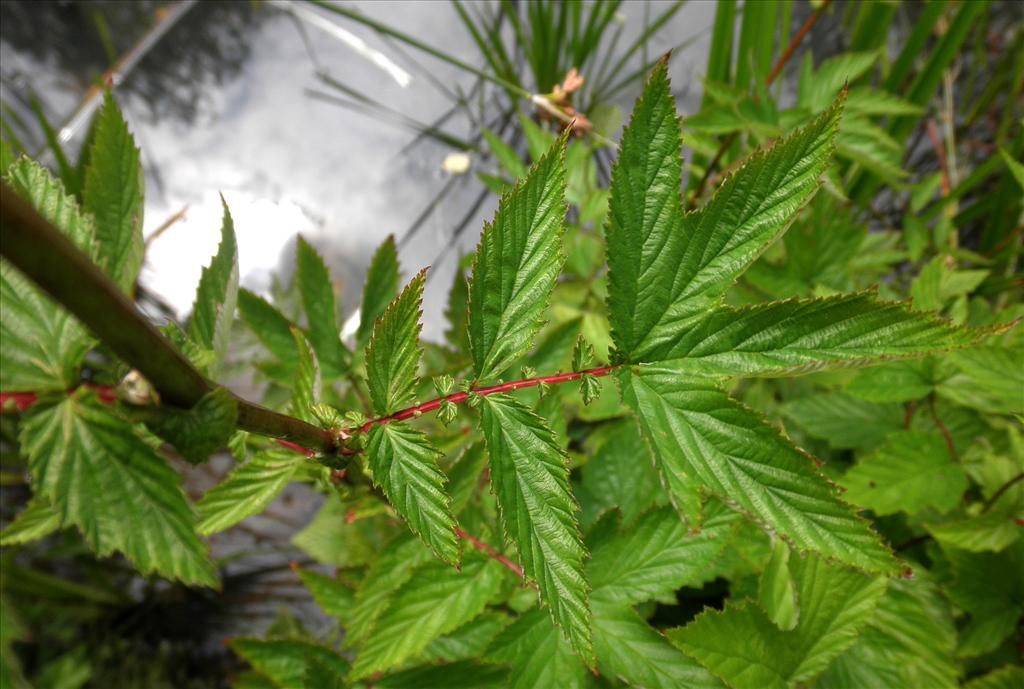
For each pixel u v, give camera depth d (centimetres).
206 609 60
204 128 74
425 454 18
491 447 19
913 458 37
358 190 71
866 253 55
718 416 20
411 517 18
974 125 73
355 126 75
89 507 21
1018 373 33
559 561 18
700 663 26
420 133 74
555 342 37
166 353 13
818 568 28
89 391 21
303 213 69
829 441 45
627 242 20
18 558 59
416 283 18
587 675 30
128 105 74
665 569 28
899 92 73
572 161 48
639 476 34
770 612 28
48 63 76
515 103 74
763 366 19
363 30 79
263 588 60
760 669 26
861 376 40
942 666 31
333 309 41
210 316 26
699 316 20
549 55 71
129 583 60
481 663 28
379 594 31
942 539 34
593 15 69
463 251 68
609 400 42
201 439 14
